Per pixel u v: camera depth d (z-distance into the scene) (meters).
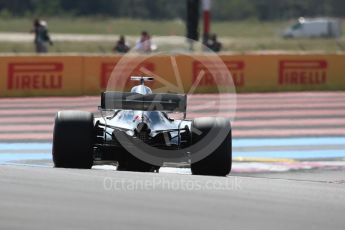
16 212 21.91
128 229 20.41
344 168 48.44
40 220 21.05
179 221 21.61
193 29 111.25
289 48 193.62
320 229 21.59
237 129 65.56
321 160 51.72
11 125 66.69
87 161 32.53
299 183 30.16
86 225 20.67
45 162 49.16
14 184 25.95
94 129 33.50
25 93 87.19
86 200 23.86
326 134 63.53
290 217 22.89
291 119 71.69
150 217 21.94
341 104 82.50
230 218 22.31
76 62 88.31
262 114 74.50
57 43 182.12
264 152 54.91
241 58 91.81
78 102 82.81
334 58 93.94
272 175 45.66
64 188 25.58
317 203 25.28
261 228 21.25
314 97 87.69
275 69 92.62
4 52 160.12
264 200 25.30
